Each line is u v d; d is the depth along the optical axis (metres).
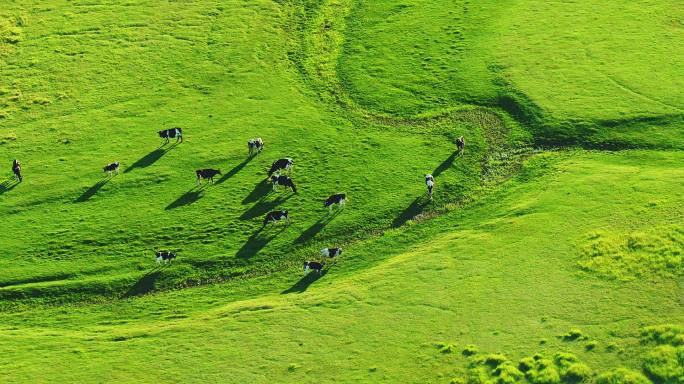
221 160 64.06
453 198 58.25
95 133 68.75
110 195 60.16
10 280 51.53
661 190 54.25
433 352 40.72
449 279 47.22
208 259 52.97
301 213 57.00
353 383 38.97
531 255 48.66
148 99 73.94
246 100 73.56
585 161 60.81
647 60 74.75
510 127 66.75
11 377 41.25
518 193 57.66
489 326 42.38
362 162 63.19
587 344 39.91
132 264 52.97
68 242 55.09
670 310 41.75
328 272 50.94
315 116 70.81
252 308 46.72
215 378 40.34
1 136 68.69
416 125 68.56
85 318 48.41
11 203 59.47
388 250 52.84
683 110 65.62
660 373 37.31
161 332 45.25
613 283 44.75
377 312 44.72
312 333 43.41
